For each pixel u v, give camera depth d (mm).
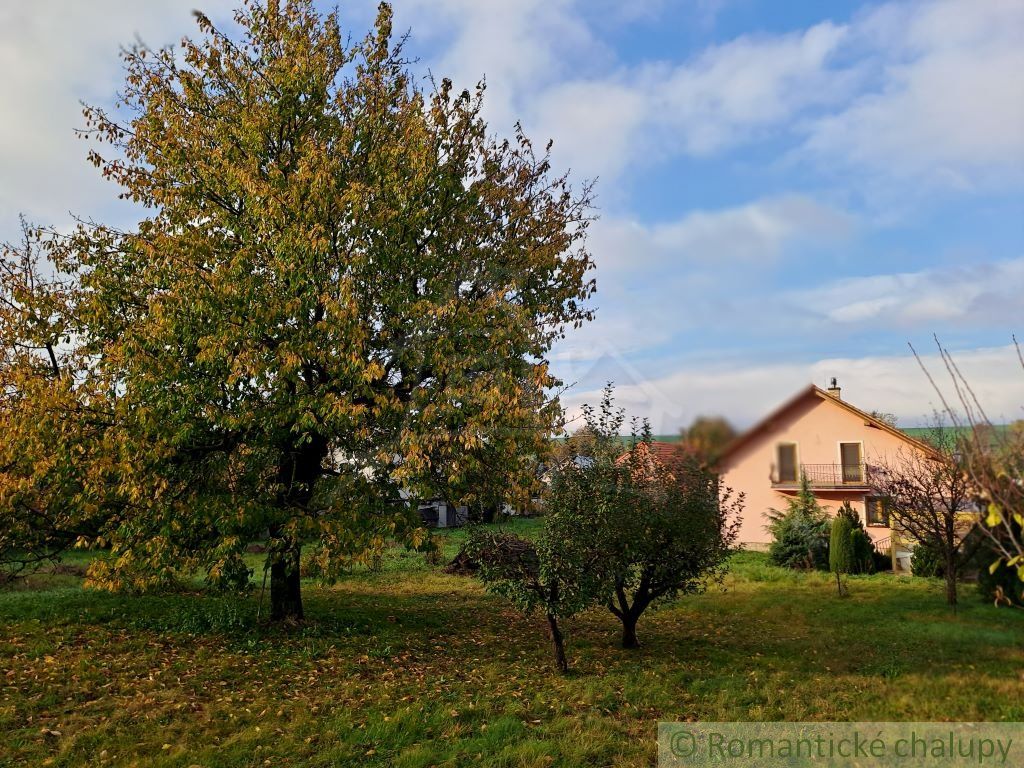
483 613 12984
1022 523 3492
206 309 8453
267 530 9531
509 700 7512
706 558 9969
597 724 6773
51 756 5926
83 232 10336
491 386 8812
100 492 8695
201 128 10109
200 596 12805
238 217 9727
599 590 8766
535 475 9234
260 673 8297
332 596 14281
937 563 16234
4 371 9734
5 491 8945
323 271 8836
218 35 10516
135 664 8391
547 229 11594
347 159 9969
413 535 9266
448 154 10484
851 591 15398
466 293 10602
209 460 9492
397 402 8727
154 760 5879
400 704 7344
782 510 19922
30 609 11125
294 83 9711
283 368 8328
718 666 9086
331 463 10594
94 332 9453
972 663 8977
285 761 5953
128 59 10312
